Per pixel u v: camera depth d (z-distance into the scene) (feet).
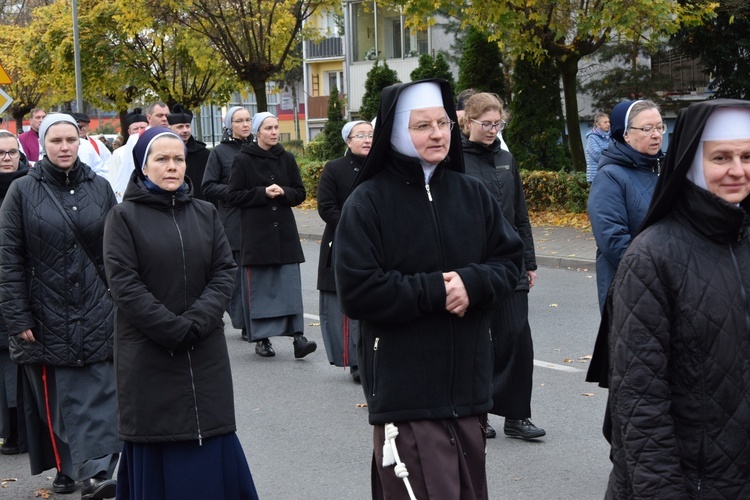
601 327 11.10
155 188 16.10
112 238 15.74
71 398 18.61
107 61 103.14
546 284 44.06
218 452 15.71
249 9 83.35
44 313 18.49
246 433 22.93
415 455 12.15
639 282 10.02
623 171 18.53
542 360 29.07
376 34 141.79
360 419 23.88
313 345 30.58
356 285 11.96
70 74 106.11
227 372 16.01
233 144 33.01
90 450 18.48
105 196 19.24
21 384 20.81
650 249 10.10
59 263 18.54
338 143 110.32
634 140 18.48
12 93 133.80
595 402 24.34
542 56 65.57
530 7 60.39
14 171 22.45
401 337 12.17
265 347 31.48
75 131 18.98
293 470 20.22
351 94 145.89
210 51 88.74
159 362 15.48
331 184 27.14
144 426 15.42
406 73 139.95
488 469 19.72
